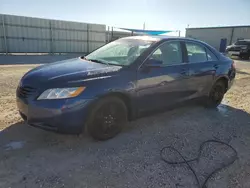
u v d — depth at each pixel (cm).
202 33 3569
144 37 403
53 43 2006
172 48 383
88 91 278
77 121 276
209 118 430
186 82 396
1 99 480
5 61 1325
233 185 237
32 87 280
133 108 330
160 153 293
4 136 314
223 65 477
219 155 296
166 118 419
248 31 3008
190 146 317
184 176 248
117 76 305
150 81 337
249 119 434
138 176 243
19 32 1806
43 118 270
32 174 237
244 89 701
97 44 2291
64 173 241
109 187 224
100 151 290
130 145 310
